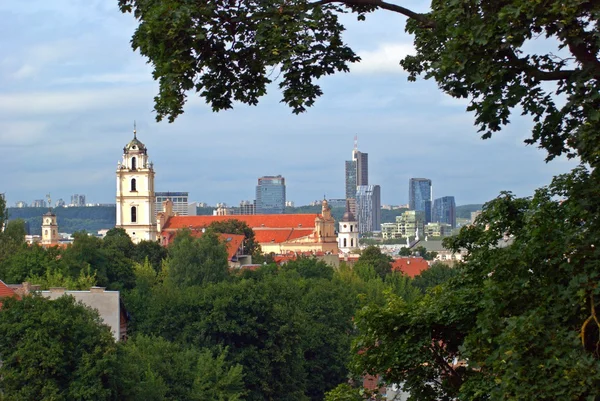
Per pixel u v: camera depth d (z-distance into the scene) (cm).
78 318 9519
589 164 3472
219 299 13575
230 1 3594
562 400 3088
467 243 4491
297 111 3669
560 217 3766
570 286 3338
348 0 3628
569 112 3406
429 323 4244
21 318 9119
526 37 3234
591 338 3334
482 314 3625
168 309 13750
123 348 10544
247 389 13050
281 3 3603
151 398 10338
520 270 3584
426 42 3931
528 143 3512
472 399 3597
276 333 13525
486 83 3372
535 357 3238
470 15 3391
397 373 4341
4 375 8981
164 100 3584
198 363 11938
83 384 9119
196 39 3500
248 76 3672
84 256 18288
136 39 3616
